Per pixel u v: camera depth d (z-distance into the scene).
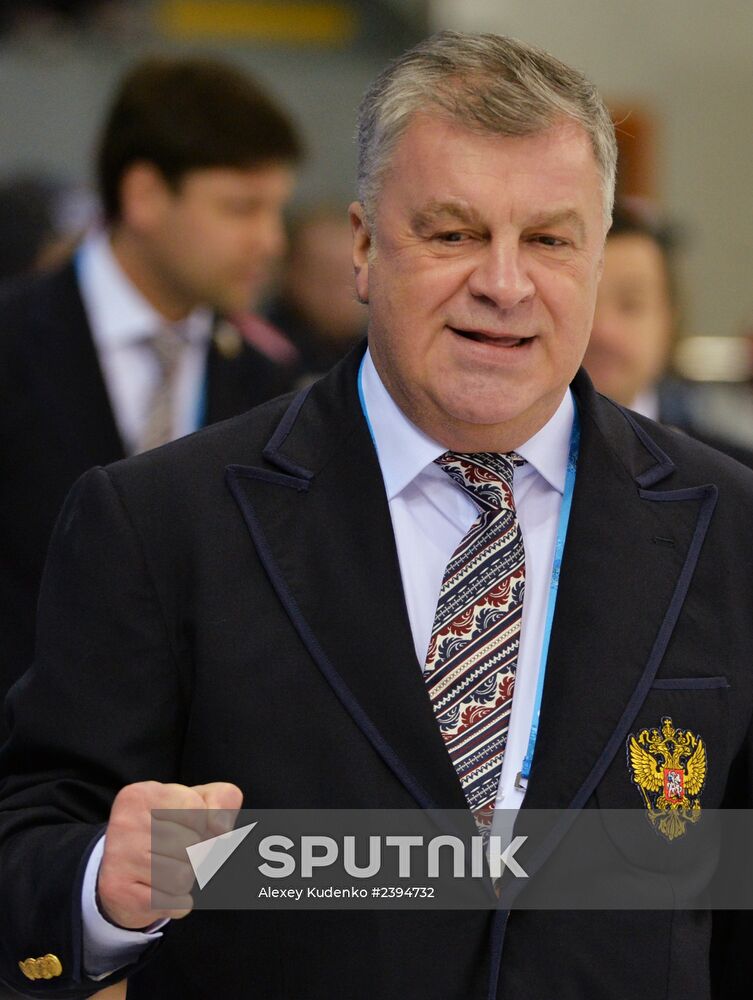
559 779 6.74
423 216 6.68
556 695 6.85
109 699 6.86
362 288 7.34
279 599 6.89
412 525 7.16
